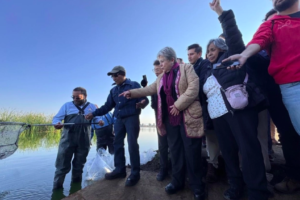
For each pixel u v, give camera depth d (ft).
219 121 6.36
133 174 8.39
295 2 5.45
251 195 5.37
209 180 7.80
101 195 7.56
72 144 11.87
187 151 6.82
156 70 11.64
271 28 5.62
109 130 15.71
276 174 7.54
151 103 9.41
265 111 7.52
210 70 7.14
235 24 6.02
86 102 13.17
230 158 6.49
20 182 12.03
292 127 6.18
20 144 26.18
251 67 6.82
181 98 6.70
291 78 5.14
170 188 7.23
